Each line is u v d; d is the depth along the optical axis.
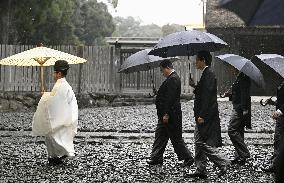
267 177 10.63
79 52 36.44
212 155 10.12
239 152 11.95
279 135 11.05
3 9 46.38
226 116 26.75
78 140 17.78
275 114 10.48
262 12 3.70
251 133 20.36
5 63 15.12
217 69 43.03
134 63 12.39
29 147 15.91
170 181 10.21
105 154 14.33
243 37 48.06
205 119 10.02
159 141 12.16
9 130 21.42
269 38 47.84
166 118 11.50
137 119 25.62
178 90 11.52
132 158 13.54
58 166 12.22
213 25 47.94
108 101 36.22
